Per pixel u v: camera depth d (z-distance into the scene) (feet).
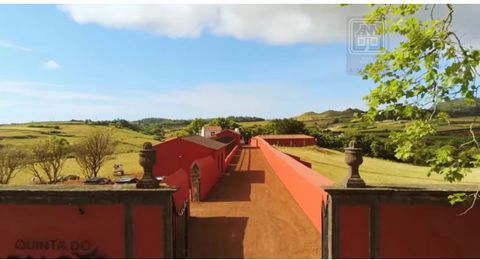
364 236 26.30
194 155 85.30
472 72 19.15
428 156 22.02
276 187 76.18
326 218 27.61
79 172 177.58
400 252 26.27
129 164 194.70
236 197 65.62
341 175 133.59
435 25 20.93
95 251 27.61
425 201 26.27
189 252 37.50
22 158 149.28
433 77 20.18
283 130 336.29
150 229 27.61
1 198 27.86
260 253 37.24
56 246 27.78
